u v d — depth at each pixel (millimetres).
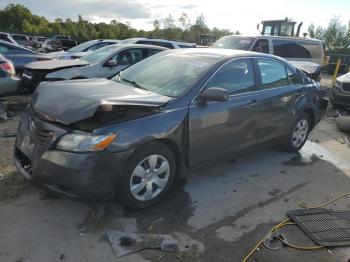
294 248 3152
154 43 13188
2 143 5199
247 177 4586
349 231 3461
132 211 3531
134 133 3248
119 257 2855
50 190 3191
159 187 3654
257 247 3119
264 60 4844
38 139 3246
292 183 4504
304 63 10875
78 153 3029
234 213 3654
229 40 11453
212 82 4039
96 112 3154
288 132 5320
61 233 3109
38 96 3691
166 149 3602
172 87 3951
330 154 5762
